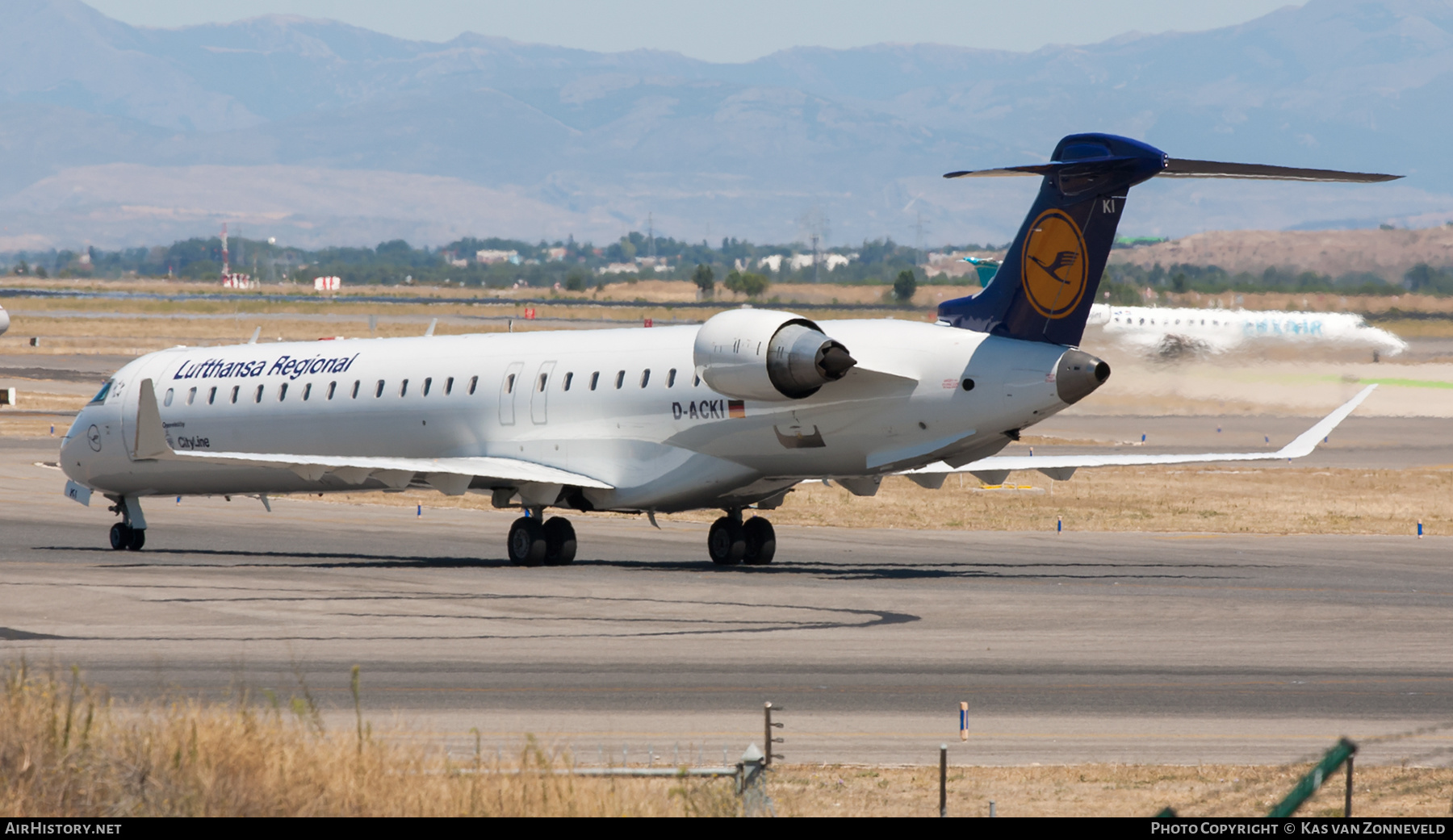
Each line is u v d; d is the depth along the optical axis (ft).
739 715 195.93
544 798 133.18
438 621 271.08
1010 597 308.19
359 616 276.62
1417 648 251.80
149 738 142.20
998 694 211.00
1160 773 167.02
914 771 167.53
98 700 166.40
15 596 299.79
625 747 176.45
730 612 284.00
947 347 329.72
